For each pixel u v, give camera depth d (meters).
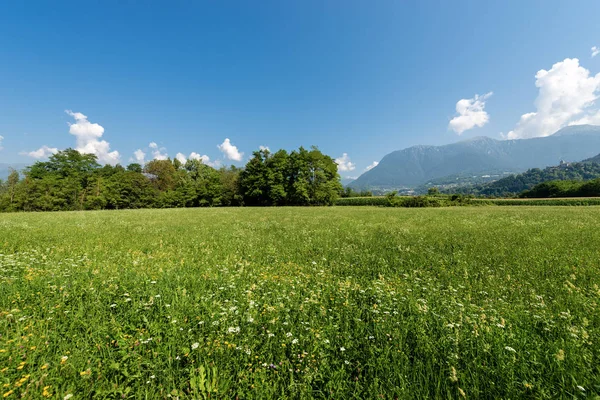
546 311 3.84
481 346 2.80
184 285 4.92
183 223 18.39
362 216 25.84
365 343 3.00
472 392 2.28
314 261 7.28
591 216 20.69
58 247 8.66
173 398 2.21
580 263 6.58
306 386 2.33
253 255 8.05
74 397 2.18
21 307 3.78
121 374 2.49
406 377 2.42
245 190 70.12
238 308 3.80
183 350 2.72
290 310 3.81
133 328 3.19
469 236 11.24
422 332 3.15
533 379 2.36
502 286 5.05
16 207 49.06
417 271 6.06
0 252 7.66
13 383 2.26
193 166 87.75
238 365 2.60
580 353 2.71
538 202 55.94
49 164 64.19
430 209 40.22
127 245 9.34
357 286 4.89
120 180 62.12
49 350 2.74
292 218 23.61
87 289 4.48
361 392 2.35
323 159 70.12
